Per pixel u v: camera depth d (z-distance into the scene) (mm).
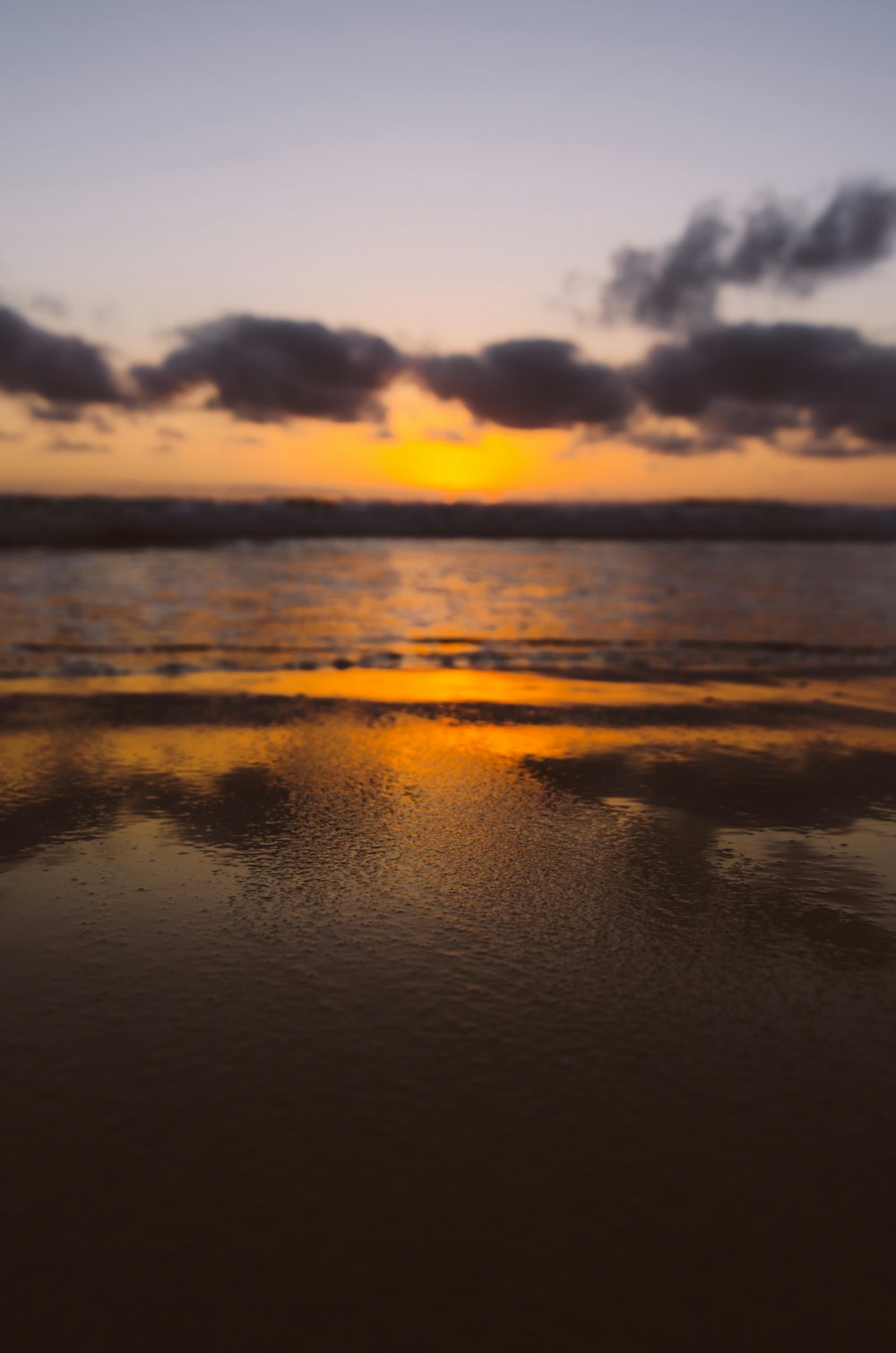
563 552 27328
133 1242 1362
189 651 8891
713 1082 1783
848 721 5512
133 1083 1763
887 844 3250
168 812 3537
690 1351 1188
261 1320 1227
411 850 3119
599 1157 1557
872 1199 1467
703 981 2209
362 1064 1829
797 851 3162
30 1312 1237
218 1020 1999
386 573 19094
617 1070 1822
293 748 4656
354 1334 1204
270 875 2875
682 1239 1375
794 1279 1306
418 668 7973
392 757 4480
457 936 2438
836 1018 2045
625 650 9438
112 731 5031
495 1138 1604
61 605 12711
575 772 4219
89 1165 1530
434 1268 1316
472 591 15523
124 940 2398
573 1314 1241
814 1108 1707
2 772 4125
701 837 3307
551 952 2354
